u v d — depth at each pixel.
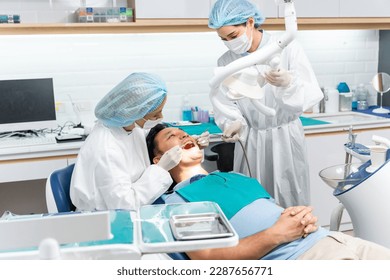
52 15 3.20
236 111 2.60
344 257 1.56
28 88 3.02
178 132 2.26
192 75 3.53
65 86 3.28
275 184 2.70
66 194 1.96
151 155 2.29
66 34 3.15
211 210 1.19
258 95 1.95
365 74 4.02
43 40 3.18
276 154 2.67
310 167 3.28
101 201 1.91
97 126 2.03
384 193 1.67
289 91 2.30
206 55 3.54
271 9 3.25
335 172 1.93
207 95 3.59
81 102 3.17
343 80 3.96
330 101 3.78
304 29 3.45
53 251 0.82
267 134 2.70
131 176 2.08
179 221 1.09
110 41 3.31
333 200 3.36
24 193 3.31
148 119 2.03
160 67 3.45
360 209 1.76
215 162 3.00
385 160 1.78
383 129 3.43
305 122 3.39
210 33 3.53
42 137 3.05
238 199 1.87
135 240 0.98
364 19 3.52
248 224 1.79
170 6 3.08
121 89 1.92
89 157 1.91
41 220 1.02
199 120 3.43
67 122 3.31
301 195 2.77
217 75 1.93
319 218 3.37
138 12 3.03
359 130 3.37
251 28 2.35
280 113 2.63
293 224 1.63
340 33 3.87
